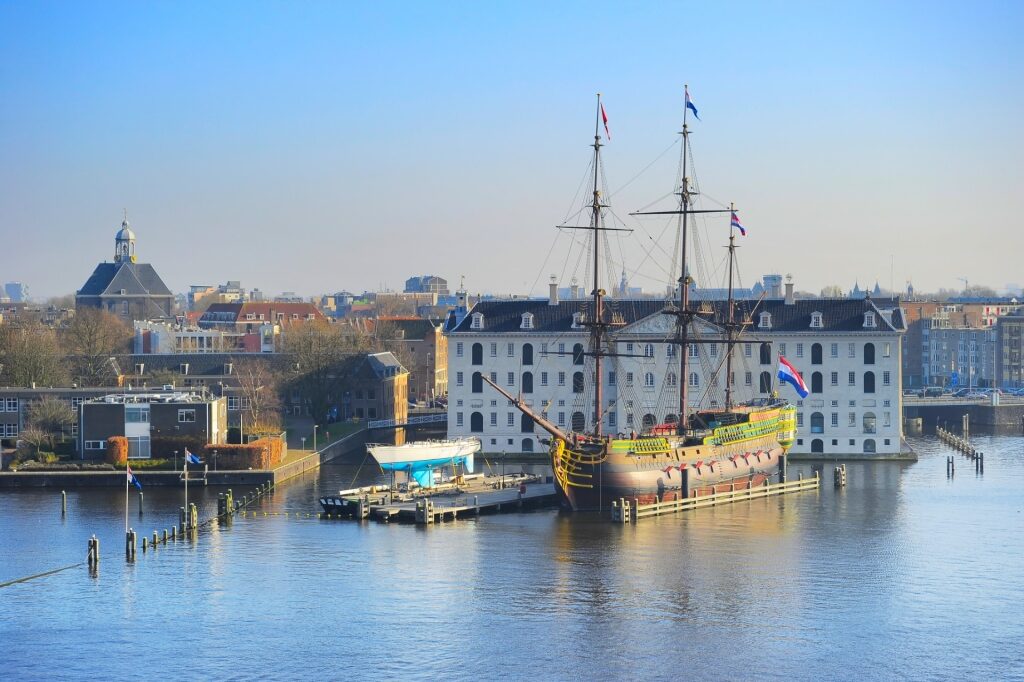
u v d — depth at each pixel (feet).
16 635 407.03
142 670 378.53
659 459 594.24
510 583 457.68
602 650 391.04
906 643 397.39
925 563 485.56
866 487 655.76
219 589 451.94
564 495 581.53
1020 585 456.04
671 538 526.16
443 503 582.35
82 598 442.91
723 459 632.79
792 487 644.69
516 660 383.04
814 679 369.30
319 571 474.49
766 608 428.97
